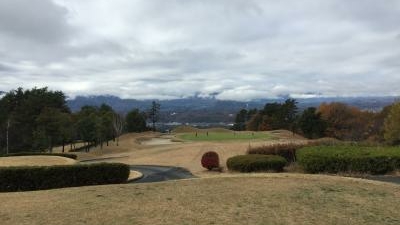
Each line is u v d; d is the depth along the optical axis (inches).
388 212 446.3
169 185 585.9
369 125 3511.3
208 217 413.1
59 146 3078.2
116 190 550.0
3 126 2819.9
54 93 3715.6
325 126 3481.8
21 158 1115.3
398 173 830.5
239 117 5334.6
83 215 417.4
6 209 449.4
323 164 852.6
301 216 423.5
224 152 1567.4
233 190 543.5
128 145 2591.0
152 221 397.4
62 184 746.8
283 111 4269.2
